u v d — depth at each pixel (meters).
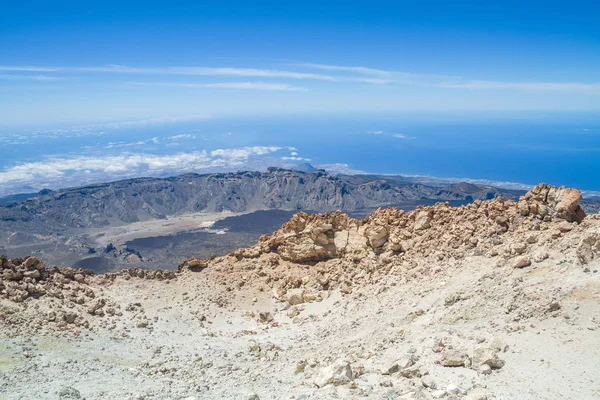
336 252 64.56
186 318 52.72
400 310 44.22
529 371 26.31
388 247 59.69
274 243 68.12
